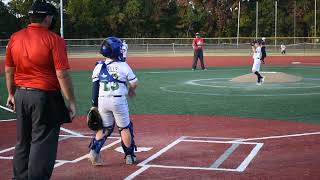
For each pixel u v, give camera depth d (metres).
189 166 8.38
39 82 6.05
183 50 54.75
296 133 11.41
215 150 9.62
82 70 33.78
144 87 22.19
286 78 24.17
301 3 89.25
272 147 9.87
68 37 71.94
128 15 76.81
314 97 18.27
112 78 8.16
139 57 49.56
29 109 6.12
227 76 27.75
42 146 6.12
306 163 8.54
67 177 7.72
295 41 60.66
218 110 15.31
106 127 8.37
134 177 7.70
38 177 6.14
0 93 20.61
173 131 11.79
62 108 6.22
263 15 86.75
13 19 70.00
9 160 8.93
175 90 20.91
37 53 5.99
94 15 74.50
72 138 10.99
